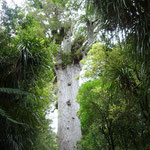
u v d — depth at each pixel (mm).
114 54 2869
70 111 7621
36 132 2834
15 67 2297
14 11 3020
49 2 7035
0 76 2334
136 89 2676
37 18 7117
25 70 2385
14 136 2240
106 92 3244
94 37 3268
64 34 8672
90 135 3463
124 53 2648
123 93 2727
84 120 4156
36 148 3018
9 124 2182
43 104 3398
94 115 3635
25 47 2365
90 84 4422
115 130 2838
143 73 2045
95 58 3131
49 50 2662
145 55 1953
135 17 2049
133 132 2625
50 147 4973
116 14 2070
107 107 3072
